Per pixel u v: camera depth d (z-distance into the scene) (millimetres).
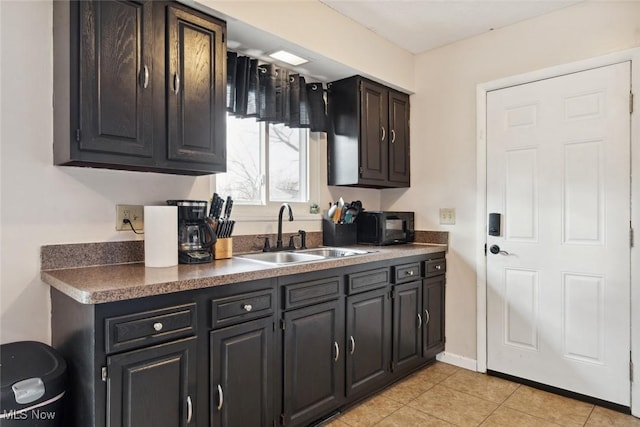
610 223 2229
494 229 2668
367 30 2689
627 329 2172
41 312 1621
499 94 2676
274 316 1770
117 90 1548
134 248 1882
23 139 1586
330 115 2900
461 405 2254
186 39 1773
